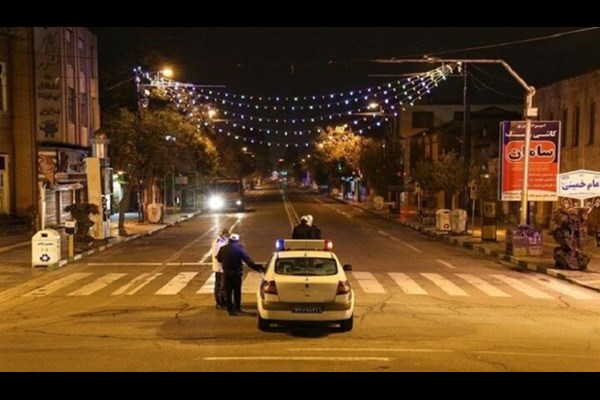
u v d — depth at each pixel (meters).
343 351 10.68
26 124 33.03
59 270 21.00
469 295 16.83
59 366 9.68
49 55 33.44
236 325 12.80
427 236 34.31
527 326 12.99
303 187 161.38
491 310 14.78
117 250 26.98
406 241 31.36
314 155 105.88
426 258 24.72
